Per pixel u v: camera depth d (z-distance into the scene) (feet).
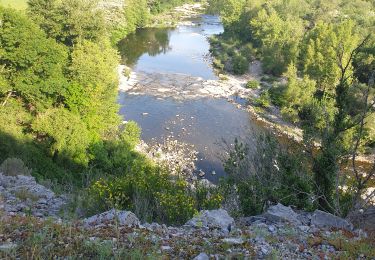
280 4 293.64
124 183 42.22
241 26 279.90
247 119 160.56
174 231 30.35
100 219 31.73
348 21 196.65
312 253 26.89
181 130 148.15
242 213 40.40
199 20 358.64
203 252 25.23
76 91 113.29
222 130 149.59
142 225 31.50
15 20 102.68
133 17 293.64
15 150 87.10
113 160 109.40
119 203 40.24
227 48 253.85
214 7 375.86
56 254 23.31
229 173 50.96
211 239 27.96
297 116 156.66
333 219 36.60
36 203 41.86
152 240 26.68
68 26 150.20
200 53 255.09
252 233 30.04
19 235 25.44
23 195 42.80
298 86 162.50
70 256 22.81
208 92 188.44
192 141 139.85
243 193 44.04
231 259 24.90
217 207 40.40
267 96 177.27
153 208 39.17
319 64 178.50
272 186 45.24
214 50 256.93
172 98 179.32
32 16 156.25
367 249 27.81
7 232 25.91
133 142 122.72
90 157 103.24
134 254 23.20
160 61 234.58
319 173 45.85
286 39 218.38
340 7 326.03
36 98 108.88
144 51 253.85
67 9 148.87
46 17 157.28
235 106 173.68
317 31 212.64
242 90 193.16
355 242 29.35
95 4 176.04
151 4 358.02
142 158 115.96
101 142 110.01
